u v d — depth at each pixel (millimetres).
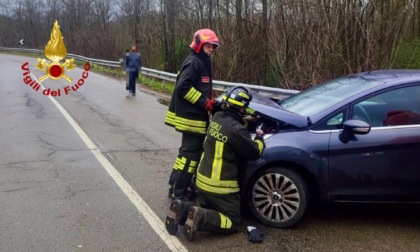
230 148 4043
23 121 9188
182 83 4543
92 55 32344
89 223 4273
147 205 4773
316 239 4102
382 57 11688
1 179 5449
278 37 14164
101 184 5391
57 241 3889
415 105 4312
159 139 7930
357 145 4191
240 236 4109
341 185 4246
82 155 6680
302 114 4602
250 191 4355
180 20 23203
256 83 17031
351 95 4426
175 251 3781
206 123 4727
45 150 6887
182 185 4742
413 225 4473
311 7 12703
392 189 4242
